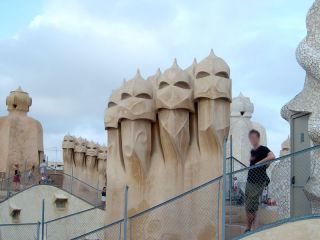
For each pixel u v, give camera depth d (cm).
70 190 2202
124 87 1255
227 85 1180
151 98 1240
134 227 1195
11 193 2167
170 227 1168
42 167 2645
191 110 1202
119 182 1254
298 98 992
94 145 3044
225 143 874
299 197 960
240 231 927
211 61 1187
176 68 1206
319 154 899
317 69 928
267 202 986
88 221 1872
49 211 2012
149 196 1213
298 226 801
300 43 989
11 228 1916
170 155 1198
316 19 970
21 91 3344
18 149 3206
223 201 856
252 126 2266
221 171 1167
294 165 984
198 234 1138
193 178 1189
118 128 1291
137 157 1212
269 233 808
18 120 3269
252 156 935
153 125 1255
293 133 1014
